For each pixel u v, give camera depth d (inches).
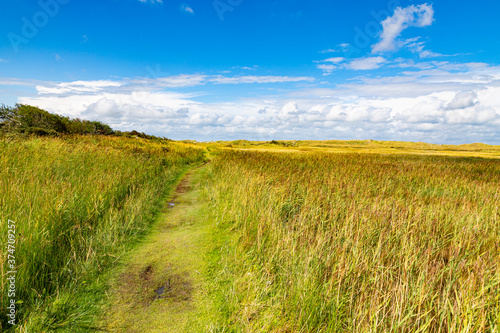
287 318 100.8
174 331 97.9
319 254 125.6
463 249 131.3
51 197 170.4
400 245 135.3
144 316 105.1
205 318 105.1
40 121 620.4
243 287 121.9
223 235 187.2
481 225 164.1
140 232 188.7
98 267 134.1
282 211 218.1
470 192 292.2
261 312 107.0
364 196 253.3
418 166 543.8
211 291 122.6
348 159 692.1
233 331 98.3
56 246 139.2
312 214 186.1
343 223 168.6
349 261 118.0
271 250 145.6
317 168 464.1
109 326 99.0
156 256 154.9
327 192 253.6
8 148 302.0
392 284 103.5
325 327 93.8
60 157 309.9
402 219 164.7
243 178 312.3
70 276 122.6
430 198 264.7
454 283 103.4
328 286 106.7
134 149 540.7
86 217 177.6
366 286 102.3
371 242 146.3
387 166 526.3
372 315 87.0
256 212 204.4
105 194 220.8
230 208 229.9
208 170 538.6
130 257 152.0
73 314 101.9
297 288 107.7
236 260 145.5
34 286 110.4
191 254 158.1
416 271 115.2
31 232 128.1
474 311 85.5
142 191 274.4
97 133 882.1
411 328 88.0
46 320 97.0
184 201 288.4
